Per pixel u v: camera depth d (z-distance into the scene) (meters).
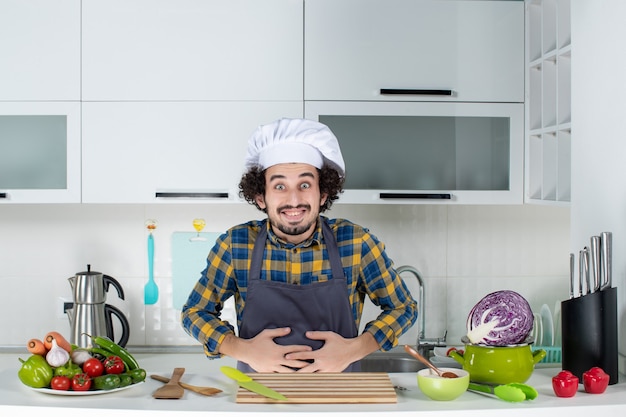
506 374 1.54
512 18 2.63
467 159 2.64
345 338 1.81
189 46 2.55
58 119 2.56
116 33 2.54
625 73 1.75
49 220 2.92
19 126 2.55
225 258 1.88
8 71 2.53
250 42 2.55
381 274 1.90
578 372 1.67
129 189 2.56
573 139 2.04
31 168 2.56
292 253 1.86
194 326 1.81
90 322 2.63
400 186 2.63
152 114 2.55
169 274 2.93
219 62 2.55
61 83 2.54
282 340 1.83
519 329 1.55
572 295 1.73
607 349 1.67
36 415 1.43
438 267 2.98
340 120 2.61
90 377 1.54
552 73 2.50
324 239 1.88
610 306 1.67
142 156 2.55
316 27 2.57
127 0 2.54
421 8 2.60
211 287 1.89
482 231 2.99
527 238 3.01
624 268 1.78
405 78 2.60
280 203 1.75
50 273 2.93
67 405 1.44
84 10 2.54
